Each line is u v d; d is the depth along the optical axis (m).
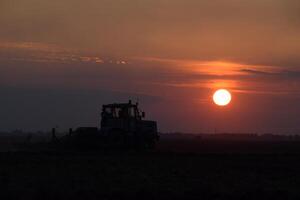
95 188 69.69
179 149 169.62
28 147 152.12
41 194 63.25
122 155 120.25
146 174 85.31
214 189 69.94
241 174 88.88
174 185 73.56
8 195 63.19
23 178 78.12
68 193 64.75
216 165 102.19
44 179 77.12
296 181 81.94
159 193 66.94
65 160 105.81
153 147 142.50
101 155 119.81
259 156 125.25
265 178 84.75
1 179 76.31
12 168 91.12
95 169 90.50
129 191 67.56
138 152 130.75
